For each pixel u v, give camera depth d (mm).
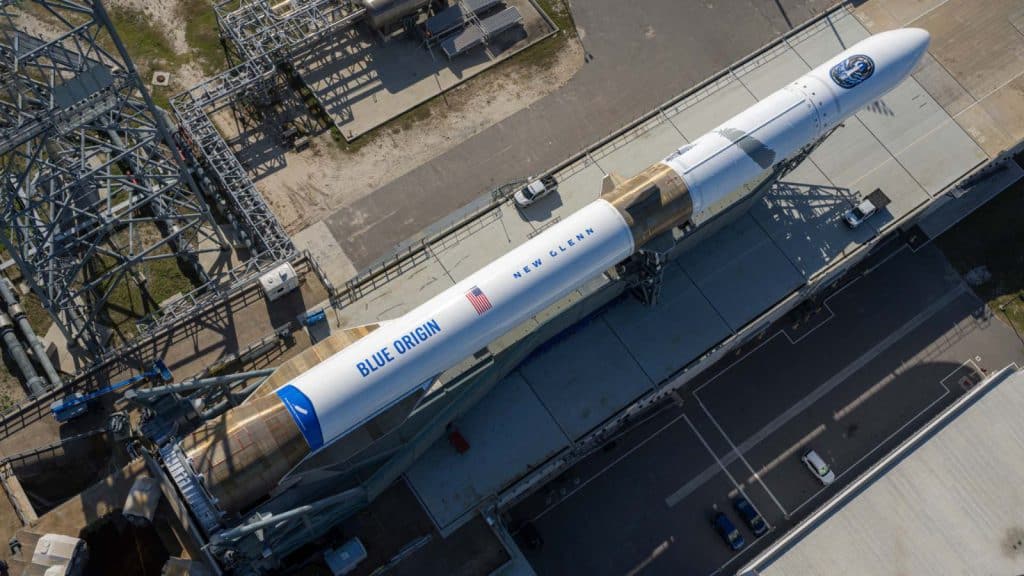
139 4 71000
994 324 63094
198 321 53938
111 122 53562
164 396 44750
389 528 49094
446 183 66125
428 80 69688
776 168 55438
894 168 60062
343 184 65625
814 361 61719
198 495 43125
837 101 54469
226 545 42688
